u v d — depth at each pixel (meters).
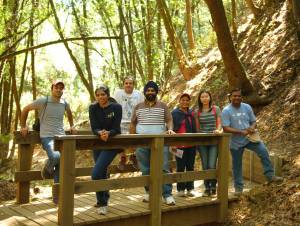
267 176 6.35
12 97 14.86
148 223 5.26
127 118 6.36
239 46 12.50
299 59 9.59
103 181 4.81
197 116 6.25
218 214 6.01
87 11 10.55
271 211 5.72
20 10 9.03
